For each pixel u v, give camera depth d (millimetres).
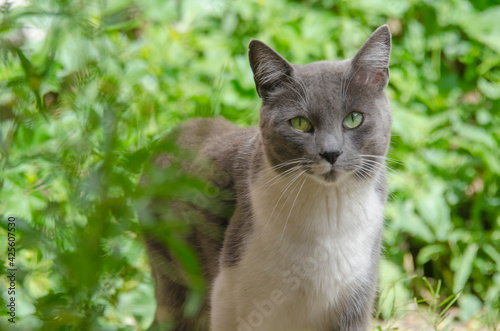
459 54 5469
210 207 3299
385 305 4344
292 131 3152
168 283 3680
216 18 5586
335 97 3102
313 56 5316
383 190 3396
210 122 3988
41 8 2166
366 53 3133
